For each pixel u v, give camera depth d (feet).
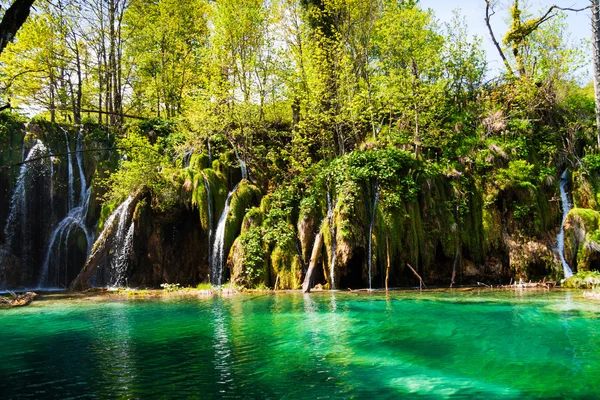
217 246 65.87
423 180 63.93
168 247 68.69
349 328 32.17
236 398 18.22
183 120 83.76
